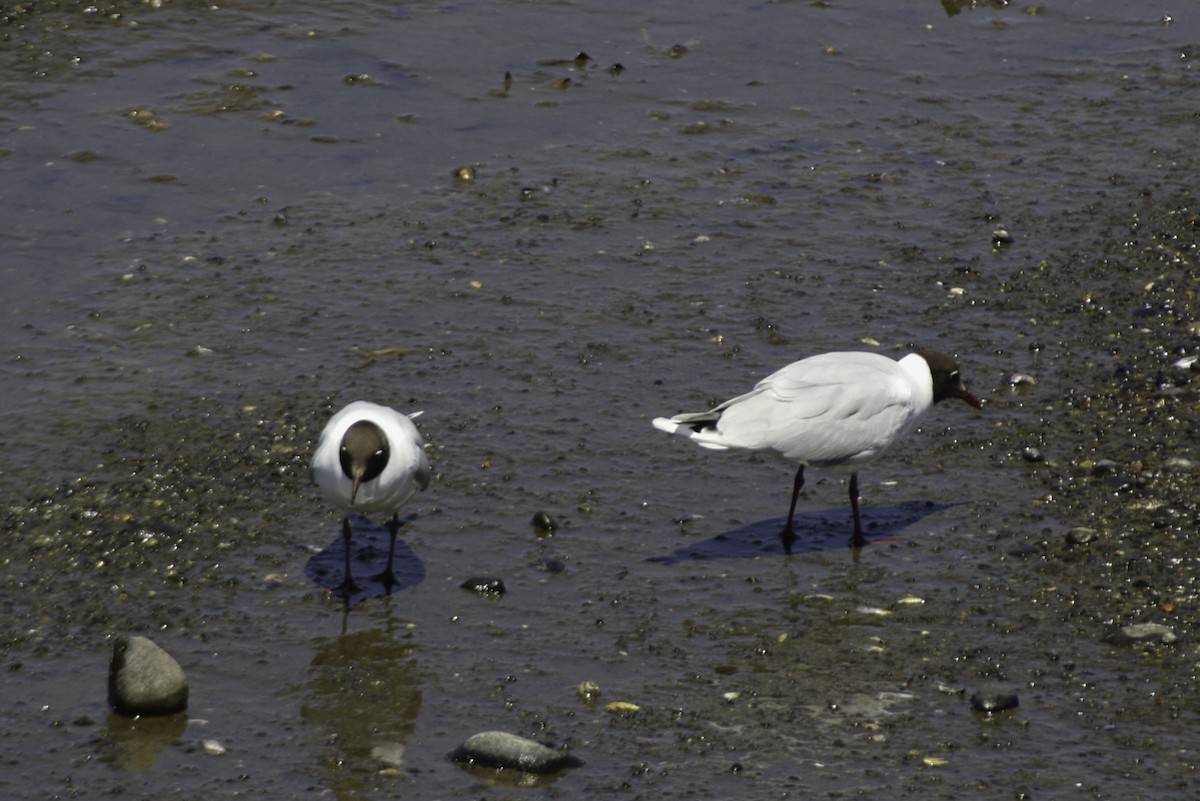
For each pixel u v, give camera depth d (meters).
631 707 10.08
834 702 10.14
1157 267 16.78
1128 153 19.97
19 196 18.17
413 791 9.24
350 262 16.95
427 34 23.42
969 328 15.66
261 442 13.44
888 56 23.20
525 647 10.81
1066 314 15.88
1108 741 9.66
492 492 12.87
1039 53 23.41
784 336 15.53
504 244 17.47
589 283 16.62
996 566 11.81
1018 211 18.33
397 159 19.50
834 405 11.88
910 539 12.26
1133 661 10.53
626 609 11.30
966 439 13.73
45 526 12.11
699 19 24.41
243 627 11.02
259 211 18.08
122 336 15.27
